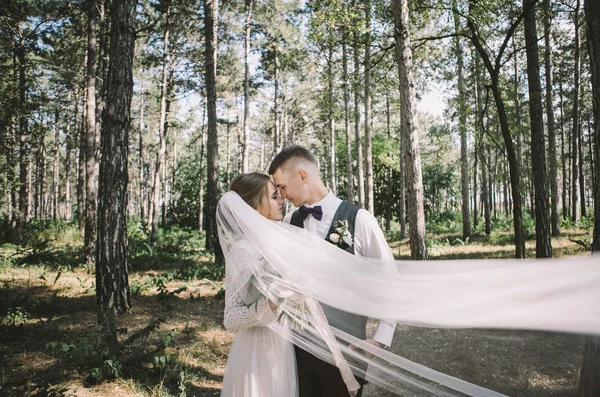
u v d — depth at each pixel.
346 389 2.22
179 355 5.29
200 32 20.69
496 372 1.55
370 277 1.93
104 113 7.20
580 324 1.39
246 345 2.19
